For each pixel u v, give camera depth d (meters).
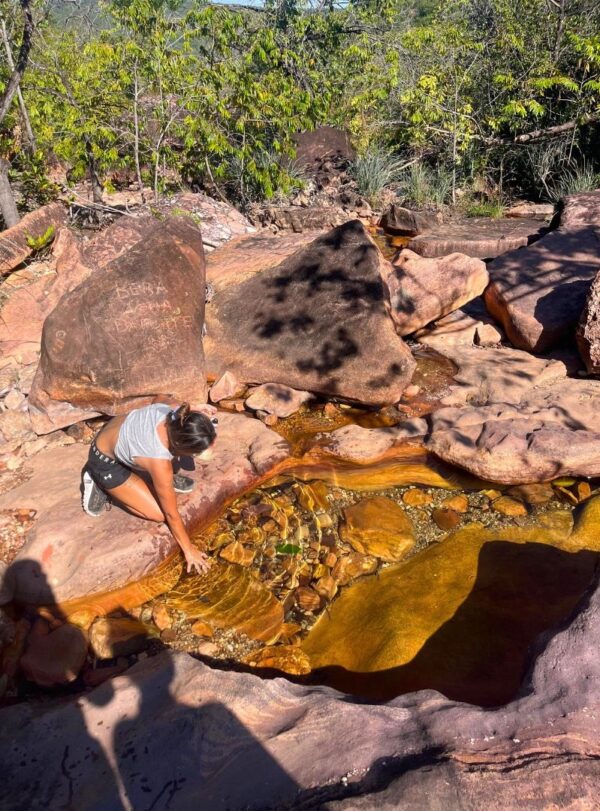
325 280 5.53
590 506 4.07
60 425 4.87
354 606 3.61
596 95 9.99
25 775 2.54
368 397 5.13
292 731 2.55
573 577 3.63
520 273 6.30
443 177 10.41
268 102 9.42
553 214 9.12
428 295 6.07
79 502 4.06
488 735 2.38
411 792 2.16
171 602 3.65
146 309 4.96
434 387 5.40
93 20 9.40
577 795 2.13
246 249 7.30
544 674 2.58
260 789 2.32
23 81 8.04
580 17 10.88
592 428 4.54
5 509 4.03
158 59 8.47
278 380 5.42
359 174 10.52
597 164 10.39
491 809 2.11
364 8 14.70
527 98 10.49
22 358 5.53
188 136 8.84
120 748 2.60
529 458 4.29
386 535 4.05
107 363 4.87
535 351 5.77
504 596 3.54
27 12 5.78
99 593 3.64
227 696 2.74
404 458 4.64
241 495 4.38
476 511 4.20
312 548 3.99
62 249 6.46
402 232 9.24
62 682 3.19
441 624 3.41
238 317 5.74
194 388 5.13
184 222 5.52
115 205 8.90
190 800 2.34
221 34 9.37
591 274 6.14
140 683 2.88
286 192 9.66
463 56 11.19
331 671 3.26
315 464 4.61
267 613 3.59
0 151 8.45
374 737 2.46
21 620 3.50
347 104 12.23
